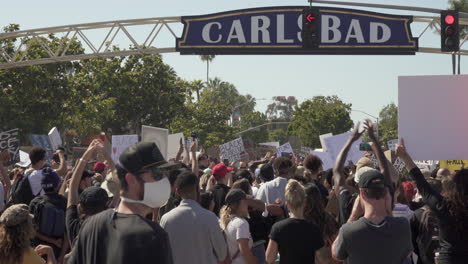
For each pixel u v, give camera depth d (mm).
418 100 7367
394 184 6391
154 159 3516
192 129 71500
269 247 5664
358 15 18891
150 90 53656
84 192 5648
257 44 19062
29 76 37969
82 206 5613
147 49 20156
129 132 56156
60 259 6727
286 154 17281
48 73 38969
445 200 4684
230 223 6555
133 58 53656
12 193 8492
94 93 52375
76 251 3582
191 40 19359
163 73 54406
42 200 6770
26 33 20906
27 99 38562
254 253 7559
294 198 5672
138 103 53438
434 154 7352
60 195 6922
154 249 3361
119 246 3359
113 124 53594
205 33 19281
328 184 9227
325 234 5918
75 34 20828
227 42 19188
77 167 5285
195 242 5535
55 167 11266
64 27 20688
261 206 7523
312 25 17578
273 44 19047
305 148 23094
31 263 4883
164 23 20062
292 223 5621
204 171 11242
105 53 20500
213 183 8922
